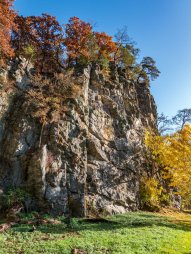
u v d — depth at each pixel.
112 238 18.59
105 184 33.50
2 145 28.78
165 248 16.95
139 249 16.50
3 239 17.45
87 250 15.94
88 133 34.19
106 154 35.22
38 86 33.47
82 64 39.56
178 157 30.44
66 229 21.67
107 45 47.19
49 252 15.42
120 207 34.09
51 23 42.72
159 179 43.34
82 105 34.09
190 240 19.72
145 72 55.94
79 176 30.27
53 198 27.53
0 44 32.31
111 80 42.22
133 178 37.66
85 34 43.62
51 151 29.67
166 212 38.62
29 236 18.72
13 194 25.72
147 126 47.28
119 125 38.84
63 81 33.84
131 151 39.06
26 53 36.38
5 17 33.50
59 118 31.42
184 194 31.98
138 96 50.53
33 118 30.72
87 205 30.33
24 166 28.31
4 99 30.30
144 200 37.97
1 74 31.23
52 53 41.62
